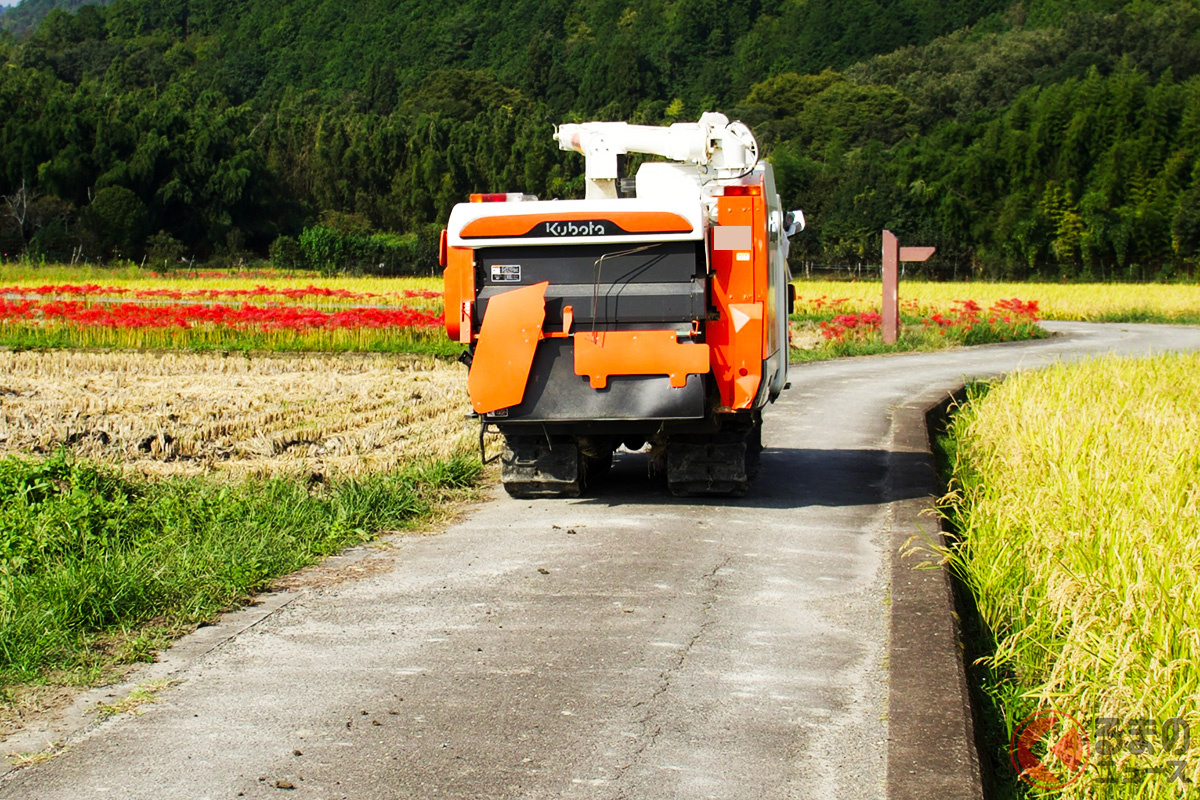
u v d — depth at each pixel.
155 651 5.56
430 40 192.88
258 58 199.88
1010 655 5.16
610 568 7.11
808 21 180.00
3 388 16.36
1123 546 5.75
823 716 4.70
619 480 10.35
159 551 7.06
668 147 10.13
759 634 5.80
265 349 23.33
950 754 4.20
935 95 143.25
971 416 14.00
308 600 6.46
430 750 4.38
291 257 82.00
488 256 8.56
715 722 4.64
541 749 4.39
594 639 5.72
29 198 82.19
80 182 89.31
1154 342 32.16
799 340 29.33
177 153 93.12
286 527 7.88
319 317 23.38
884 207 96.31
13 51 169.12
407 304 37.34
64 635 5.56
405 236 107.81
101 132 90.25
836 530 8.23
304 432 12.27
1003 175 98.62
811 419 14.73
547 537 7.99
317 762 4.28
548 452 9.11
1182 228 87.19
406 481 9.51
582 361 8.38
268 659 5.45
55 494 8.03
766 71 176.88
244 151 97.69
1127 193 95.56
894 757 4.18
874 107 138.38
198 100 124.38
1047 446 8.87
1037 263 94.06
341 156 116.88
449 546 7.76
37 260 69.88
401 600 6.45
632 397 8.41
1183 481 7.66
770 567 7.15
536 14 196.25
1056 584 5.38
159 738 4.50
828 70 156.38
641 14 195.50
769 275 8.77
